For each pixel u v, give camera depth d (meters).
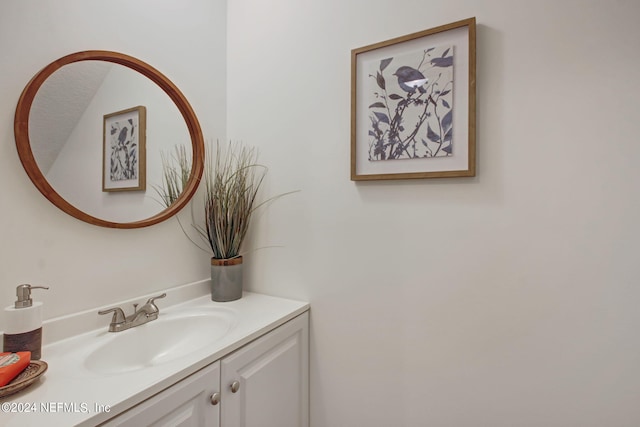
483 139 1.10
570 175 1.00
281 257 1.51
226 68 1.65
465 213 1.14
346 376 1.37
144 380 0.82
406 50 1.21
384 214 1.28
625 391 0.95
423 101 1.18
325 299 1.40
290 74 1.48
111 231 1.19
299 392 1.38
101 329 1.15
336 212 1.37
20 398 0.74
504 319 1.09
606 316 0.96
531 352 1.06
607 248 0.96
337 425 1.39
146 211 1.30
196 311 1.34
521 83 1.05
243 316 1.26
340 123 1.36
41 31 1.01
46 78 1.01
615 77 0.94
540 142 1.03
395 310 1.26
